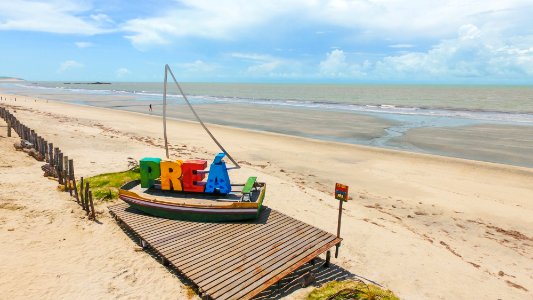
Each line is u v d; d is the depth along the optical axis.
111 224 13.20
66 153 22.83
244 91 165.75
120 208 13.80
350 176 23.19
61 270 10.01
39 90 139.12
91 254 11.05
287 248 10.58
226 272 9.27
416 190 20.77
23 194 14.73
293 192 18.52
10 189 15.07
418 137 38.12
